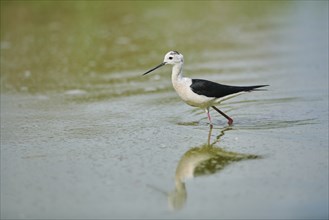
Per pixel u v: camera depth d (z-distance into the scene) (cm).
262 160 1005
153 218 822
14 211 853
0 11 2609
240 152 1048
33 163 1036
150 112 1334
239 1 2925
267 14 2580
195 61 1834
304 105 1323
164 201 872
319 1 2806
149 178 954
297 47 1959
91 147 1107
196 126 1213
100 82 1644
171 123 1242
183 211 839
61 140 1159
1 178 973
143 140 1136
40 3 2703
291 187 895
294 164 980
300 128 1159
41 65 1848
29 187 935
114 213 838
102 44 2102
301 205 839
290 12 2591
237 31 2262
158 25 2402
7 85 1642
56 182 951
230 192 890
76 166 1014
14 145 1138
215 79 1603
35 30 2314
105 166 1009
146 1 2872
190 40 2136
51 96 1521
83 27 2359
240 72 1675
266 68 1706
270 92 1453
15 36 2228
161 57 1903
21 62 1888
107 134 1184
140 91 1534
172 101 1423
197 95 1173
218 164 1002
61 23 2427
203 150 1070
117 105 1409
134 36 2214
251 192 887
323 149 1038
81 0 2780
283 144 1073
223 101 1314
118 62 1862
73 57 1934
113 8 2720
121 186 927
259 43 2050
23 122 1298
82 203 873
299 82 1532
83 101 1460
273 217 810
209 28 2331
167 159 1031
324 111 1266
